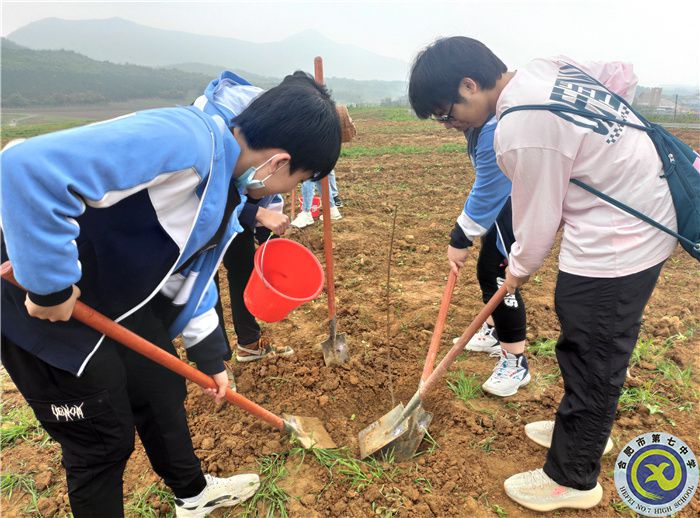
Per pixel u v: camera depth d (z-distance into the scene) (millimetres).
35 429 2678
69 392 1472
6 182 1070
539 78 1734
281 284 2549
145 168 1231
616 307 1791
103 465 1603
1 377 3146
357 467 2324
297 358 3219
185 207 1452
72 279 1201
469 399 2822
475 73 1914
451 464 2361
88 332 1470
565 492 2092
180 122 1357
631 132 1712
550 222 1775
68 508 2213
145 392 1732
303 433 2510
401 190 7660
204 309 1808
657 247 1754
